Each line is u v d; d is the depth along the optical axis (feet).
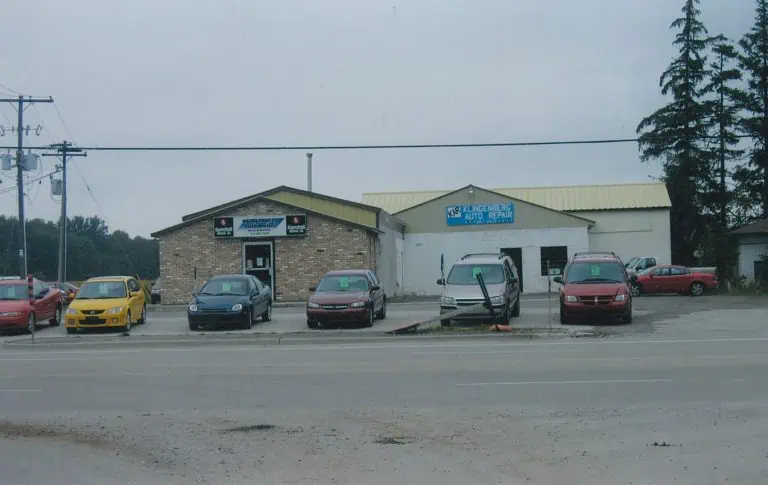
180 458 25.89
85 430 30.66
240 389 40.32
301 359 53.57
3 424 32.12
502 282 76.54
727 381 40.04
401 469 23.99
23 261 145.89
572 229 148.87
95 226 257.34
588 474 23.21
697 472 23.34
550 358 50.96
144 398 38.19
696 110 173.78
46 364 53.57
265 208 121.29
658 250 166.20
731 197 177.27
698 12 175.22
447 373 44.60
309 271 120.67
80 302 77.20
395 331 70.33
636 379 41.11
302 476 23.47
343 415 32.73
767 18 179.22
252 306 77.77
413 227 153.48
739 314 85.92
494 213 151.12
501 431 29.09
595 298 74.02
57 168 149.48
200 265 122.11
